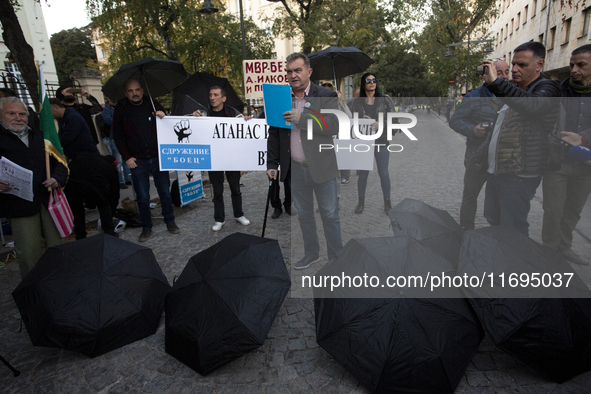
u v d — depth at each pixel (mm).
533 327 1961
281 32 14703
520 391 1958
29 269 3043
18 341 2623
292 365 2229
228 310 2189
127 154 4266
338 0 12500
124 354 2396
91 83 9945
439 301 2010
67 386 2158
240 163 4512
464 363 1957
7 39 6203
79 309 2350
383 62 20328
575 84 2541
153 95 5039
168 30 14500
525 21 25578
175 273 3523
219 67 15633
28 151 2957
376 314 1968
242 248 2512
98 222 4934
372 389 1900
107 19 13094
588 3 15820
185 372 2219
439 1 26016
